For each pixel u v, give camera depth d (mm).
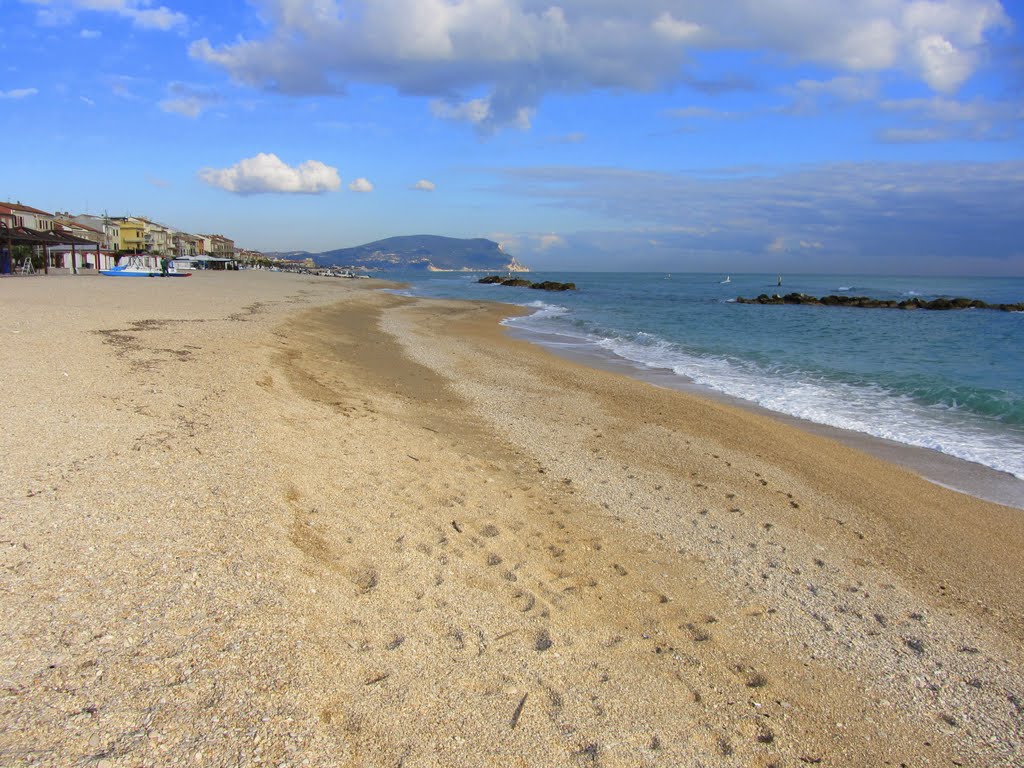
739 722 3469
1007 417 11328
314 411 8469
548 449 8562
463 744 2887
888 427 10695
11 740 2314
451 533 5297
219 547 4012
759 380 14930
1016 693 3963
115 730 2465
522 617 4152
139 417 6457
